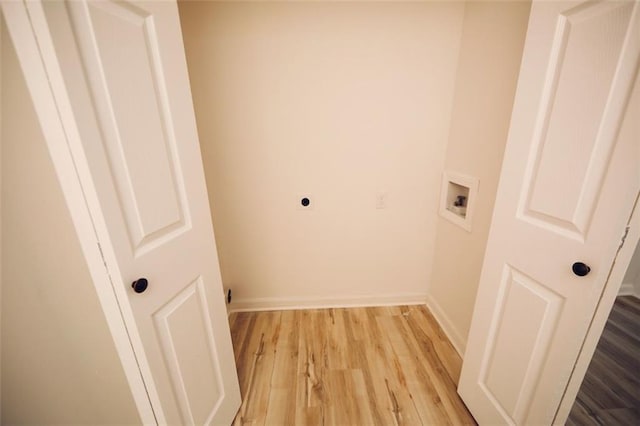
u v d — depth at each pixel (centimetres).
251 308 192
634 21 54
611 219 61
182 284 81
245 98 148
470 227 139
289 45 140
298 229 175
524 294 86
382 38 141
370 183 167
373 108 153
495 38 116
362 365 144
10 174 54
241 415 119
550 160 75
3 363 62
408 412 119
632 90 56
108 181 56
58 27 46
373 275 190
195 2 132
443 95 152
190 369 86
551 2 71
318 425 114
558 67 71
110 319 64
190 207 84
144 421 76
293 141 157
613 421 111
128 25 60
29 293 60
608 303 67
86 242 57
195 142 86
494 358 101
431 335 166
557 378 77
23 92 51
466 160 141
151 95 67
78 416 75
